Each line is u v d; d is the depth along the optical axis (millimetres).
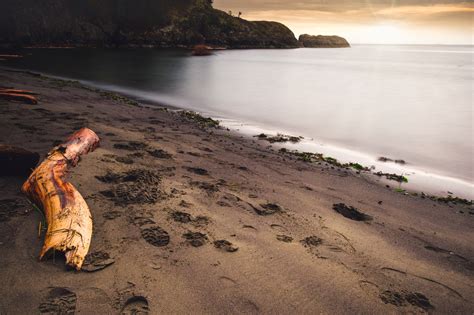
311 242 4391
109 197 4840
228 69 47031
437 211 6320
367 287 3555
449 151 11469
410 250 4547
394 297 3449
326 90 28891
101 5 85875
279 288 3338
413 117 17984
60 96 14273
